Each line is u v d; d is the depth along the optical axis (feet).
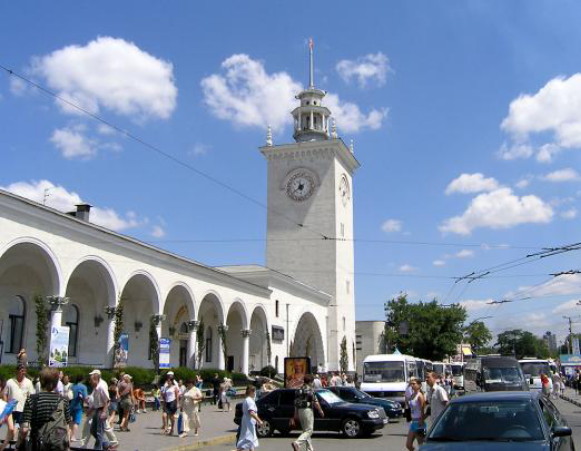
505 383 111.55
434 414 44.93
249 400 45.65
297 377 103.19
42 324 84.69
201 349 124.67
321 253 199.72
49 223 83.20
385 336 279.28
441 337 260.62
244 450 44.96
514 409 31.53
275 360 157.99
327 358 193.88
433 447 28.89
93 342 106.11
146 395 98.73
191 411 65.67
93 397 49.08
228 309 133.90
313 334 190.60
